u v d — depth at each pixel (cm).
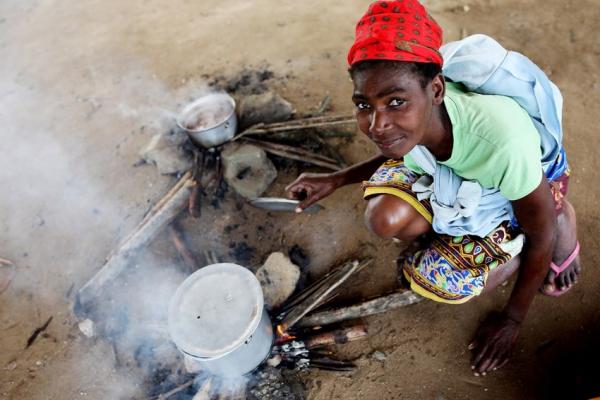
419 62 119
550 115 146
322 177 219
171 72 377
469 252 176
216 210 263
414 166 183
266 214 260
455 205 166
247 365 187
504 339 193
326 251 244
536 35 342
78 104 366
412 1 120
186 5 468
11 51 459
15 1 554
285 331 209
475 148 144
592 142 267
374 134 131
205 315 177
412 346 207
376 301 213
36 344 232
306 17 404
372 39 117
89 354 224
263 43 383
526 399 187
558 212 180
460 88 155
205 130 260
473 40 150
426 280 188
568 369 192
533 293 178
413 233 199
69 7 518
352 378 201
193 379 204
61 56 432
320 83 329
